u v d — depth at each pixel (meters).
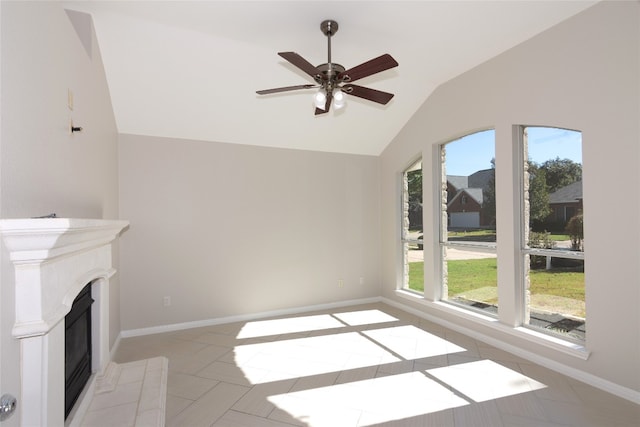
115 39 2.88
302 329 4.06
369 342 3.62
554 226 3.00
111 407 2.24
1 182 1.27
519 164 3.26
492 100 3.42
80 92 2.36
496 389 2.59
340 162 5.13
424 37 3.02
